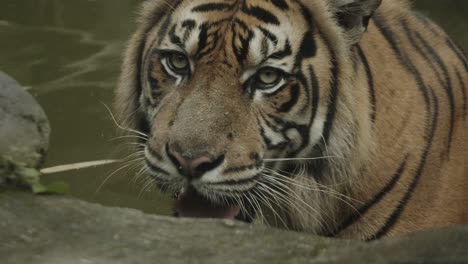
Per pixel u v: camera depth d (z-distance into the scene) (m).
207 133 7.93
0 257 6.03
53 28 16.12
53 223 6.53
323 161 8.93
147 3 9.24
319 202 9.09
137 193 11.30
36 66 14.46
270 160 8.48
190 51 8.40
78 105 13.23
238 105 8.23
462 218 9.76
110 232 6.43
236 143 8.09
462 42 15.68
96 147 12.23
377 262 5.71
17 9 16.95
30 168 7.36
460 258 5.55
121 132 10.84
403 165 9.14
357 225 9.23
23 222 6.52
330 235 9.34
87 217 6.64
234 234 6.43
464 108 9.97
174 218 6.67
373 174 9.02
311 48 8.59
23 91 8.73
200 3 8.63
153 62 8.76
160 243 6.28
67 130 12.59
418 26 10.14
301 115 8.58
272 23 8.43
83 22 16.42
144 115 9.13
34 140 8.20
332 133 8.83
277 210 9.17
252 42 8.29
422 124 9.27
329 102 8.73
